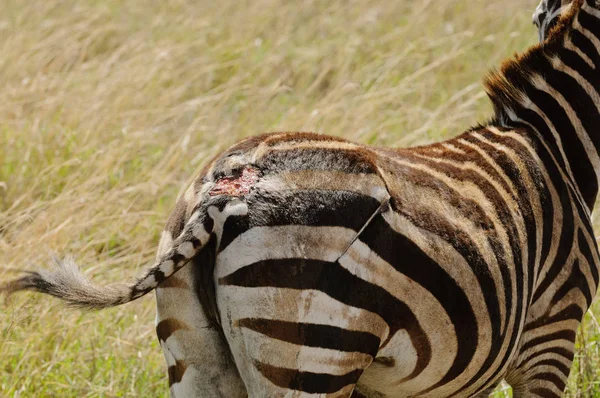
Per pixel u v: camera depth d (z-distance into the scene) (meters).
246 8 28.34
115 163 18.36
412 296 8.52
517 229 9.77
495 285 9.19
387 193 8.55
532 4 27.97
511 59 11.64
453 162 9.94
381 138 19.94
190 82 23.12
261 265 8.05
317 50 25.58
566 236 10.66
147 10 27.70
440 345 8.84
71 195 16.88
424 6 26.64
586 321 14.57
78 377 13.49
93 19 24.89
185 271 8.65
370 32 27.05
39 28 24.36
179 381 8.90
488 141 10.70
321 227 8.15
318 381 8.19
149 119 20.48
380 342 8.48
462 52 22.98
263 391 8.28
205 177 8.73
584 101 11.55
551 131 11.32
